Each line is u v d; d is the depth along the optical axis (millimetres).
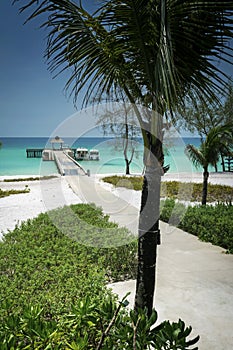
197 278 3744
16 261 3537
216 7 1536
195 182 13992
